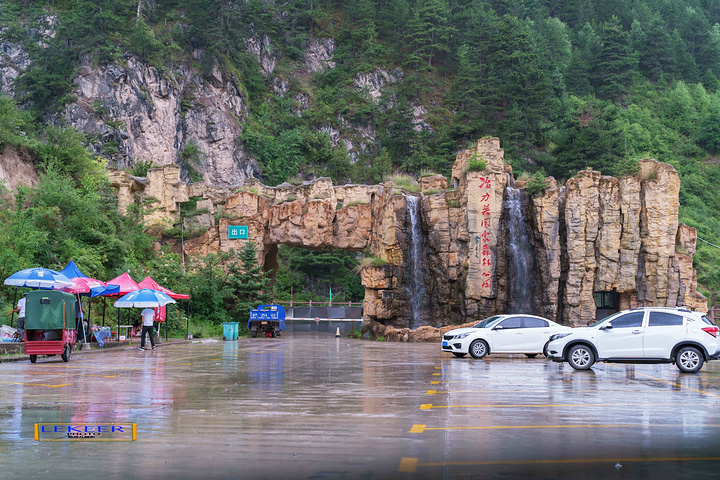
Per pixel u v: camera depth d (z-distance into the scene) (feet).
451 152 355.36
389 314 150.92
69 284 82.99
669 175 149.89
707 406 39.70
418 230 158.20
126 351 92.27
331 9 499.10
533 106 345.92
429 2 456.86
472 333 87.20
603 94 424.46
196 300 155.12
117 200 161.89
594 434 30.25
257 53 440.45
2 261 101.76
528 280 151.64
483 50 398.62
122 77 342.44
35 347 70.33
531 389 48.96
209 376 58.54
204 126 369.50
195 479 22.08
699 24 499.51
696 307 146.10
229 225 168.96
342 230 167.73
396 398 43.52
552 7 561.84
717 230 279.69
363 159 396.16
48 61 355.36
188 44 385.50
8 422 33.35
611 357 65.67
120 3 385.91
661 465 24.13
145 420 34.22
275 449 26.96
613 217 148.87
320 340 141.08
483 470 23.32
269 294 168.86
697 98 414.00
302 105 431.43
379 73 444.14
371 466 23.94
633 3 550.77
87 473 22.93
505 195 155.22
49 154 147.95
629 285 147.43
